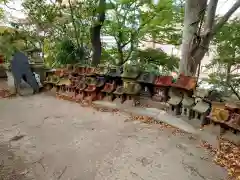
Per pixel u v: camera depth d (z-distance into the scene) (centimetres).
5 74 628
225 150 249
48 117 363
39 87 525
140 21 668
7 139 275
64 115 375
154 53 658
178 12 627
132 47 698
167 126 330
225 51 466
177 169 219
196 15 371
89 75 461
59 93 507
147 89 404
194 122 317
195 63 391
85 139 284
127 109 403
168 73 627
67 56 596
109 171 213
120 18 676
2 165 216
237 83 438
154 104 393
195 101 327
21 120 344
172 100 354
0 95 480
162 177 206
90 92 453
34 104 434
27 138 280
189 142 278
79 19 620
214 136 278
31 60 540
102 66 458
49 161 227
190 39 384
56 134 297
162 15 629
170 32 681
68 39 621
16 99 462
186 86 331
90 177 203
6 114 368
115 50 759
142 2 632
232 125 254
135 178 204
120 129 319
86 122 345
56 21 643
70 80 488
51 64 668
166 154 248
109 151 253
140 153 250
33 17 636
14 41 657
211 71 548
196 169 219
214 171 216
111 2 614
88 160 232
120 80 441
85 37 660
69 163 225
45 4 610
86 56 653
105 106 426
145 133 306
